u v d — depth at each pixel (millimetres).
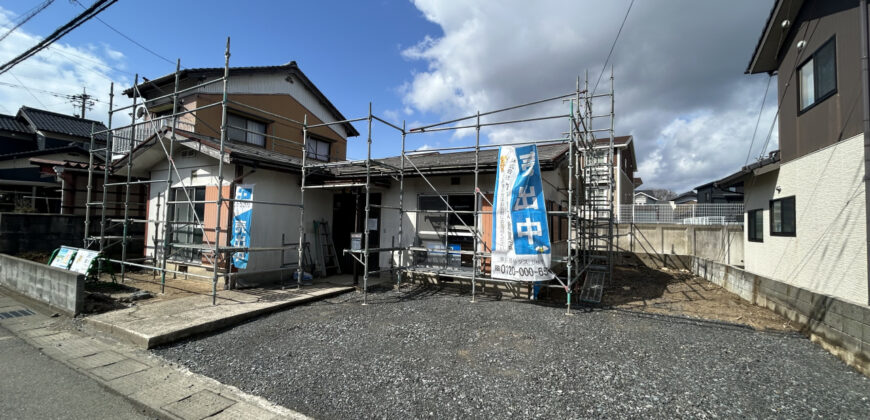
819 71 5754
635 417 2643
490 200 7102
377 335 4426
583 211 7609
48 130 15305
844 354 3750
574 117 5777
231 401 2893
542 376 3330
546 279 5492
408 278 7785
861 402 2902
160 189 8352
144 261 8359
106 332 4484
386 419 2627
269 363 3621
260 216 7121
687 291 7500
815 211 5773
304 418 2650
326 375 3342
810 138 5930
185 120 9695
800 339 4438
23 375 3338
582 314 5516
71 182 10195
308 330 4617
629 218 13711
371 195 8594
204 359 3748
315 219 8398
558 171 9008
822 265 5570
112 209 10367
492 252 5922
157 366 3582
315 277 8055
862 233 4773
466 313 5449
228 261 6562
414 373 3379
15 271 6289
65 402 2877
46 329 4617
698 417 2652
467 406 2789
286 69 12227
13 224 8242
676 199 28797
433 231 7699
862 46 4641
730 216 12227
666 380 3264
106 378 3293
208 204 7117
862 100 4719
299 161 8180
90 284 6477
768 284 5785
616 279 9078
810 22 5988
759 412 2732
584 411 2719
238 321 4906
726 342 4320
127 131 10547
